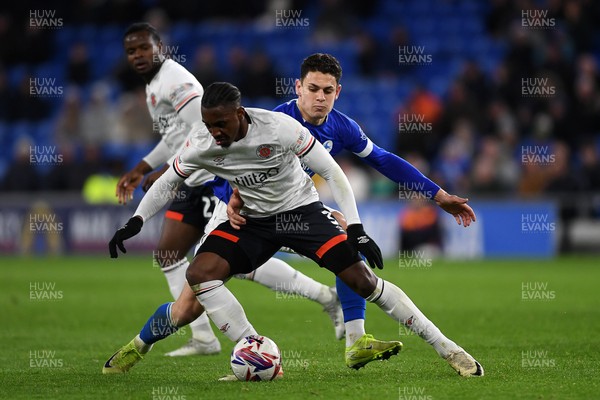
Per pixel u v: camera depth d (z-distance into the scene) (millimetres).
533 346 27406
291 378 21891
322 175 21484
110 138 75812
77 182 68875
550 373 22281
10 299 42125
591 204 67125
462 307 38344
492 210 66562
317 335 30578
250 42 85125
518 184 68688
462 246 66062
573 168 70312
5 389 20844
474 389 20016
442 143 71375
